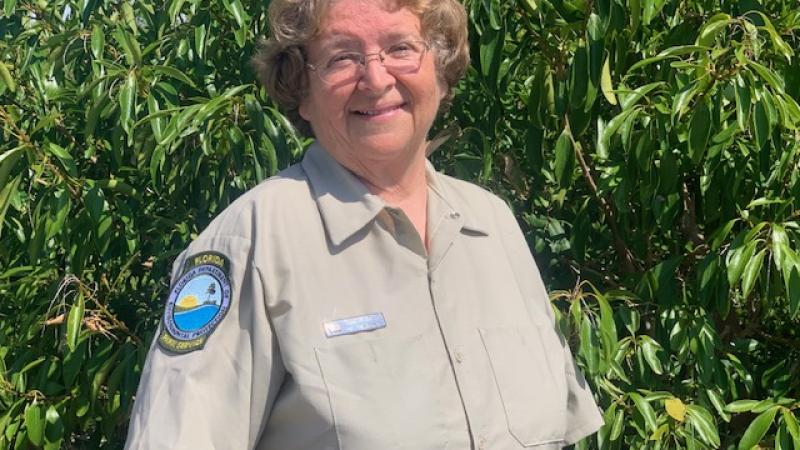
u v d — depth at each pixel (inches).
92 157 97.0
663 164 78.7
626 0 79.7
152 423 47.1
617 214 91.9
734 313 98.1
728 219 85.1
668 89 80.6
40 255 95.0
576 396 62.2
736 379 96.9
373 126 52.6
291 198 50.9
